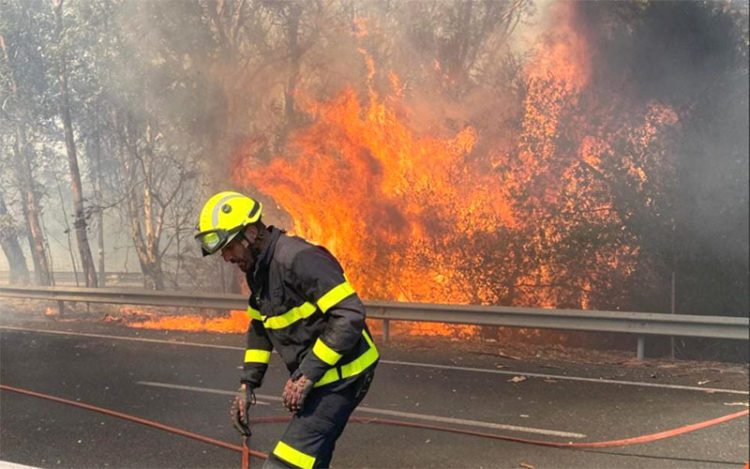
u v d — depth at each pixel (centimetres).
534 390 739
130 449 543
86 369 852
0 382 783
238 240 335
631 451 536
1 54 1803
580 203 1226
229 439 569
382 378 797
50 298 1438
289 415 635
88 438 571
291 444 332
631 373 835
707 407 669
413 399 697
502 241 1287
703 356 1156
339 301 323
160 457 524
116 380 789
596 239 1191
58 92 1811
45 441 564
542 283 1274
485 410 656
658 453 530
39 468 495
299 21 1672
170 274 1944
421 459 516
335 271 329
